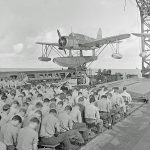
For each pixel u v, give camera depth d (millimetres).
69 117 8641
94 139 10000
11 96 12703
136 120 13469
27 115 8758
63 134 8266
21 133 6887
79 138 8945
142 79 38688
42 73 30281
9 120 8055
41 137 7980
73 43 32688
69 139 8500
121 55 34219
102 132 10930
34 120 7008
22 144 6789
